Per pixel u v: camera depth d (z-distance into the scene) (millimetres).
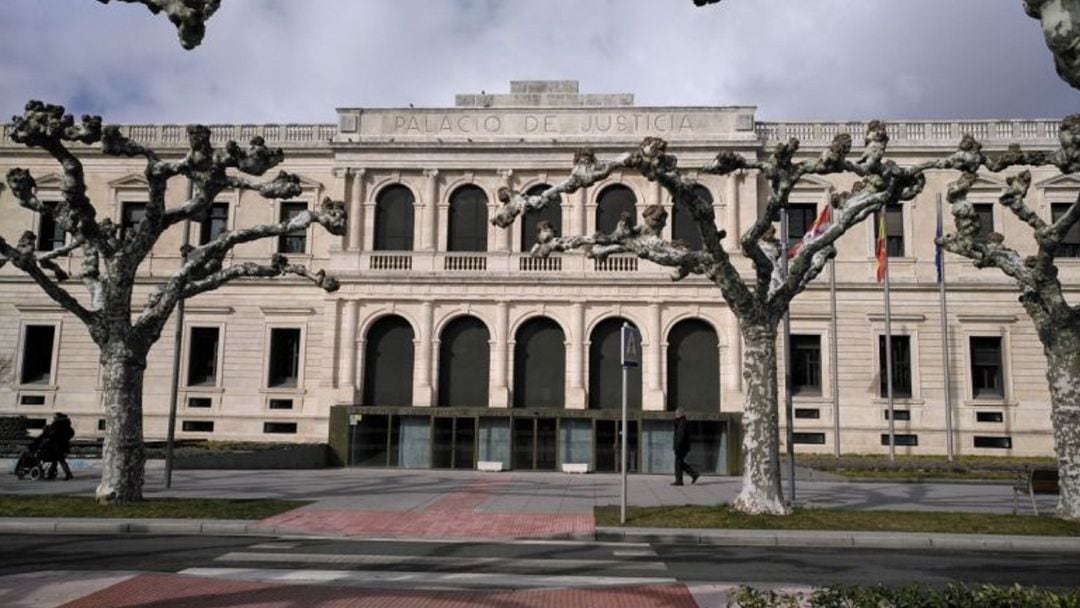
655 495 24188
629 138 39344
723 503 20188
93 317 19875
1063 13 5262
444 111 40531
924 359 38531
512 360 38312
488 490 25375
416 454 36688
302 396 39875
